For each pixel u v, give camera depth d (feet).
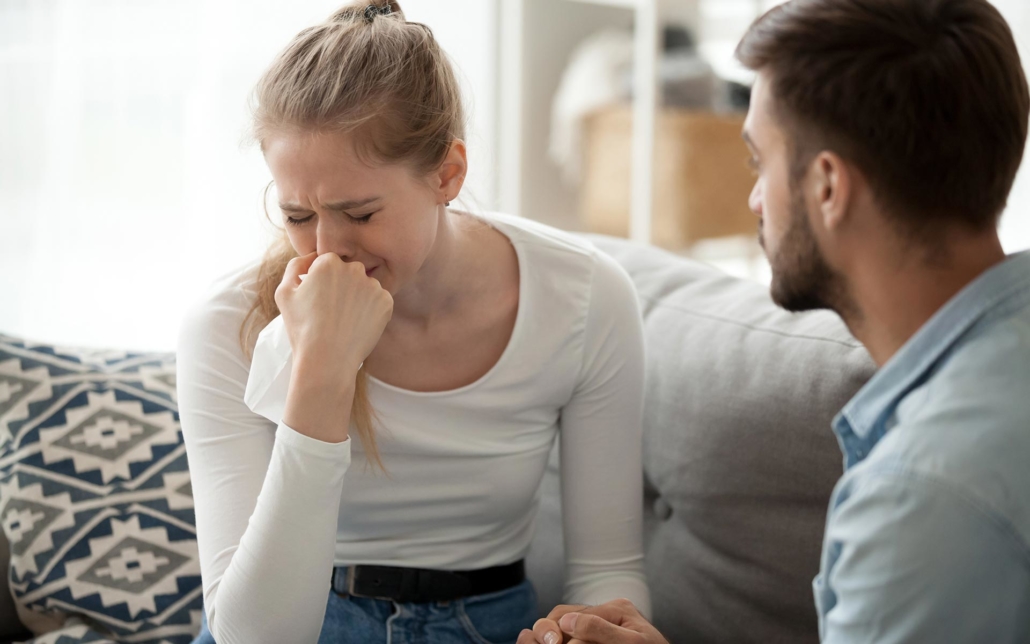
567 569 4.17
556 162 9.50
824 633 2.45
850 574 2.20
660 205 9.36
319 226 3.22
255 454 3.59
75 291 7.98
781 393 3.87
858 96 2.32
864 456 2.62
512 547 4.12
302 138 3.09
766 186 2.58
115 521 4.42
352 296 3.22
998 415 2.15
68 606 4.32
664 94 9.26
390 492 3.82
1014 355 2.23
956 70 2.27
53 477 4.47
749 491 3.92
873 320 2.53
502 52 9.45
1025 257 2.40
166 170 8.16
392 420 3.75
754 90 2.60
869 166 2.35
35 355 4.75
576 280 3.91
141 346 8.25
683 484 4.19
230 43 8.25
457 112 3.41
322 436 3.17
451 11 9.30
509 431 3.92
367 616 3.81
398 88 3.13
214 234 8.37
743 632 3.92
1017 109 2.35
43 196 7.73
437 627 3.85
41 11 7.57
